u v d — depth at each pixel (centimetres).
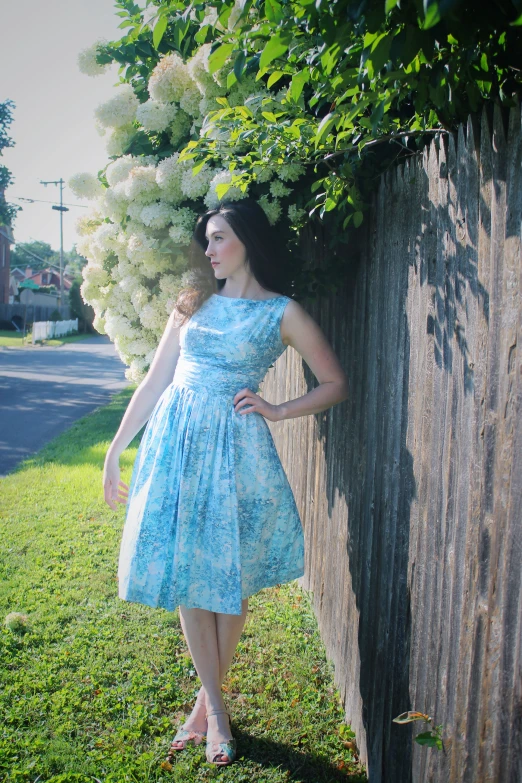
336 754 231
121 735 233
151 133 277
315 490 332
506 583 127
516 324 125
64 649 289
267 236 231
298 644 301
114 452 243
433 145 172
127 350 297
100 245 280
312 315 341
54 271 7725
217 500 216
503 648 129
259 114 230
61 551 410
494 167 135
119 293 295
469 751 144
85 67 281
